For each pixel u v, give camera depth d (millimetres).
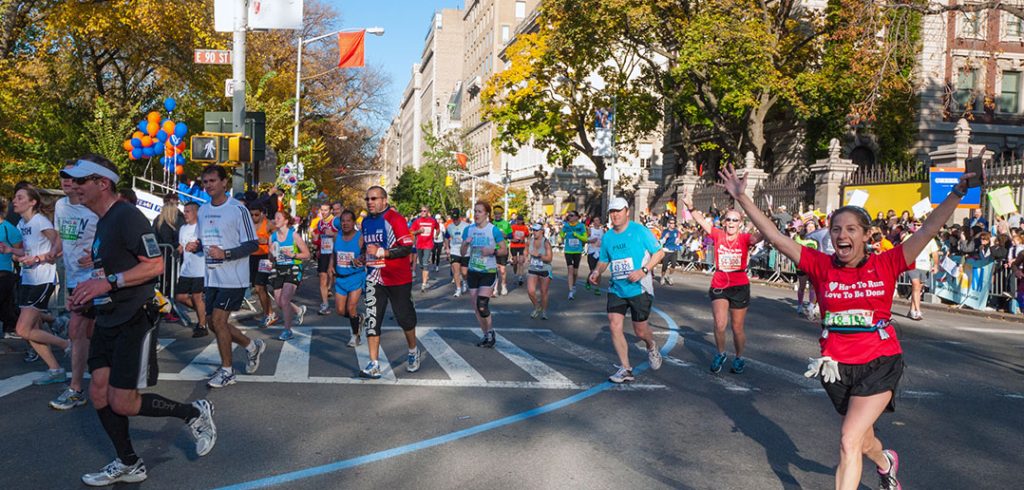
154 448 5289
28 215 7535
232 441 5488
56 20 24484
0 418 5969
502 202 61500
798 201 26672
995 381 8609
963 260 17062
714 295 8477
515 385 7602
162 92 31547
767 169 40000
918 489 4840
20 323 7008
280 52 38844
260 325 11672
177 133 20672
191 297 10305
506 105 38625
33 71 26484
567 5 31016
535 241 12922
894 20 22203
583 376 8141
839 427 6277
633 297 7777
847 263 4051
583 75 37469
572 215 16562
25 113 24922
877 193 22609
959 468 5289
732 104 30188
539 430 5945
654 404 6930
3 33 22516
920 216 19203
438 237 25406
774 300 17328
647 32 31016
